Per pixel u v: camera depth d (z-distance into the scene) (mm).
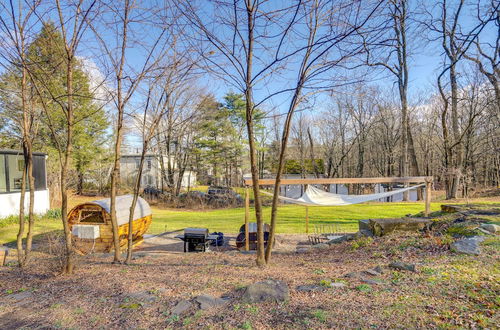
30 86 5598
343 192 34906
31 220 6059
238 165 31344
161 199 29109
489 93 18125
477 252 4711
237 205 26438
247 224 9570
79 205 8875
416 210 16953
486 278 3682
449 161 20156
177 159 28984
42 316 3301
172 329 2836
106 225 8828
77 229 8570
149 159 34719
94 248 8773
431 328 2602
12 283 4789
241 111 29078
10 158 13664
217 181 34438
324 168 34656
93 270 5535
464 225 6316
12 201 13555
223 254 7746
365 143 33219
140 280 4570
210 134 28859
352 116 29938
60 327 3004
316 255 7012
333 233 11586
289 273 4777
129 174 34969
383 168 34375
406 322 2723
